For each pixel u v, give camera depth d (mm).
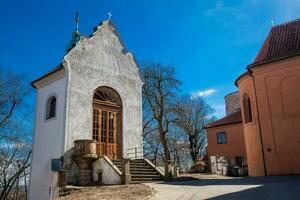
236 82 24656
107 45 23562
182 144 47031
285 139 20156
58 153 19266
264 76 21703
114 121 22578
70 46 23078
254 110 22047
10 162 34438
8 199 35469
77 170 19000
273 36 24406
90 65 21812
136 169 19531
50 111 21562
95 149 18953
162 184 15523
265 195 10164
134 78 24922
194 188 13219
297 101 20062
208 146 38125
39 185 20234
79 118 20203
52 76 21484
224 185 13805
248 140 22797
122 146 22391
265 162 20734
